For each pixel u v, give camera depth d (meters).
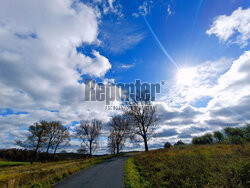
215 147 16.45
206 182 6.25
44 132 40.53
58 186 7.66
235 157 9.10
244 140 18.75
